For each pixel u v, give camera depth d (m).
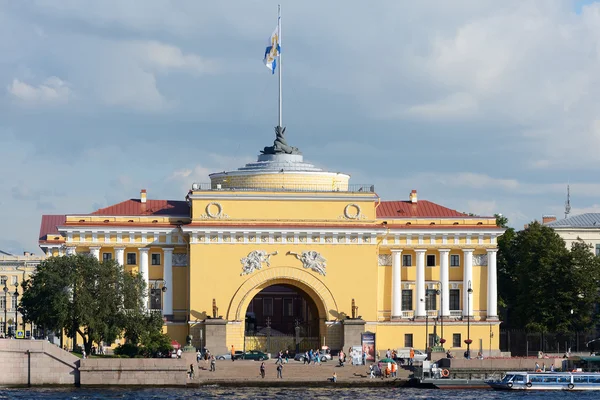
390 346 174.50
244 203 172.38
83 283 152.88
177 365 143.62
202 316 170.25
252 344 172.00
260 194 172.50
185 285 174.12
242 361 162.00
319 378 148.25
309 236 172.25
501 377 151.38
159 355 154.25
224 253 171.12
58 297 150.12
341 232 171.88
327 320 171.12
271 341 172.38
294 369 154.75
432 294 177.75
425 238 177.12
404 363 165.50
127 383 142.88
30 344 141.62
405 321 175.00
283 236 171.88
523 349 182.38
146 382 143.12
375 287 172.38
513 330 183.00
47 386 141.75
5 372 141.38
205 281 170.75
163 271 173.88
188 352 149.38
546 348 182.25
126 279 155.00
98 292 152.75
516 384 145.00
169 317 173.12
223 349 168.38
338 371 154.00
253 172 176.25
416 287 176.88
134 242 173.50
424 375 149.25
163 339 157.25
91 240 172.88
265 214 172.38
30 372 141.75
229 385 145.12
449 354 157.50
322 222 172.75
